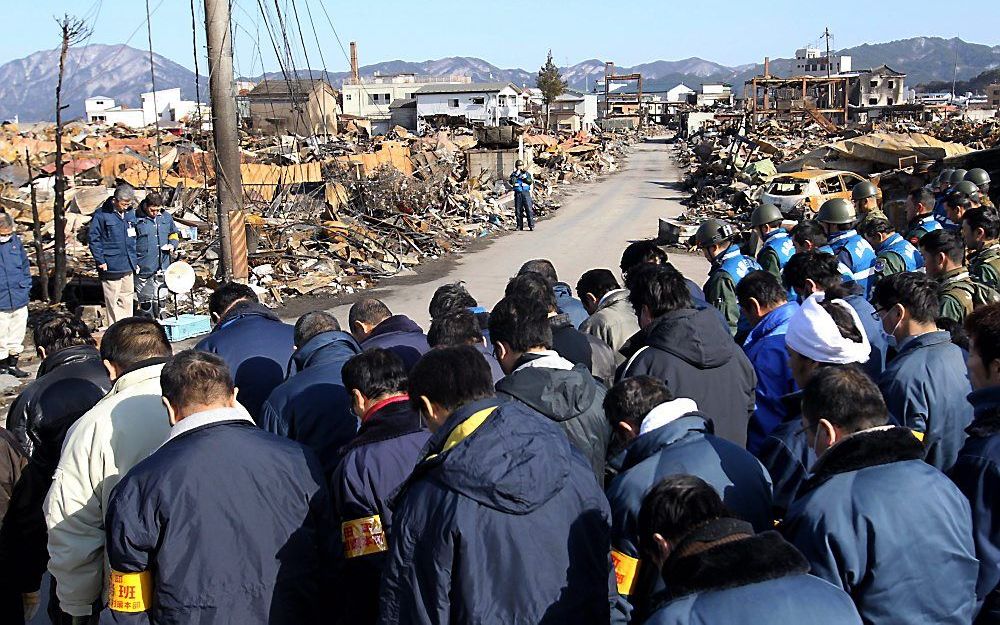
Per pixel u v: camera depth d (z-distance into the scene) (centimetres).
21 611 445
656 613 238
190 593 326
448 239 2261
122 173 2408
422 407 319
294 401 449
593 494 317
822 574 284
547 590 292
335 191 2248
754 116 7119
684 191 4078
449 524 288
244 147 4325
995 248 651
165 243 1333
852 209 802
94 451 380
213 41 1345
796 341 387
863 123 7931
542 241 2366
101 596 390
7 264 1041
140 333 417
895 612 280
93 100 11562
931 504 285
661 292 459
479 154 3569
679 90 19100
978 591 316
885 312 444
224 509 332
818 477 299
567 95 13038
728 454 338
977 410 339
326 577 369
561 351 503
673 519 245
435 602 291
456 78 11512
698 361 440
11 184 2162
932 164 2453
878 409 299
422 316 1420
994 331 333
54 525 379
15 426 468
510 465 288
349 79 11356
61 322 498
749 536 241
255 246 1605
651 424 345
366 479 371
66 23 1376
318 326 505
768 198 2700
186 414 351
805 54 19250
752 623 224
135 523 326
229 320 573
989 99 16300
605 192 4059
